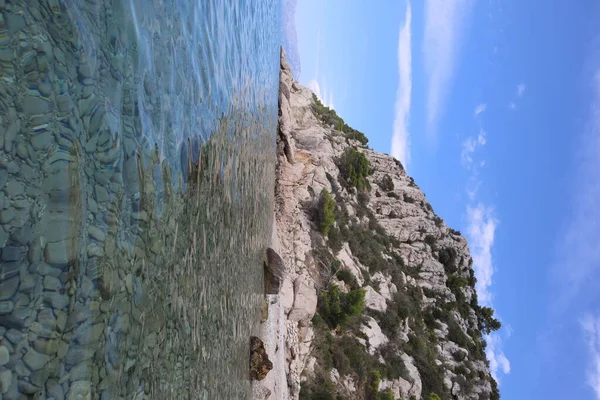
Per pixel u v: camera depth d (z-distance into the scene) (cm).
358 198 4394
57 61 237
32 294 199
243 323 900
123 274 291
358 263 3459
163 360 366
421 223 4831
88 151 259
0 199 185
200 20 598
